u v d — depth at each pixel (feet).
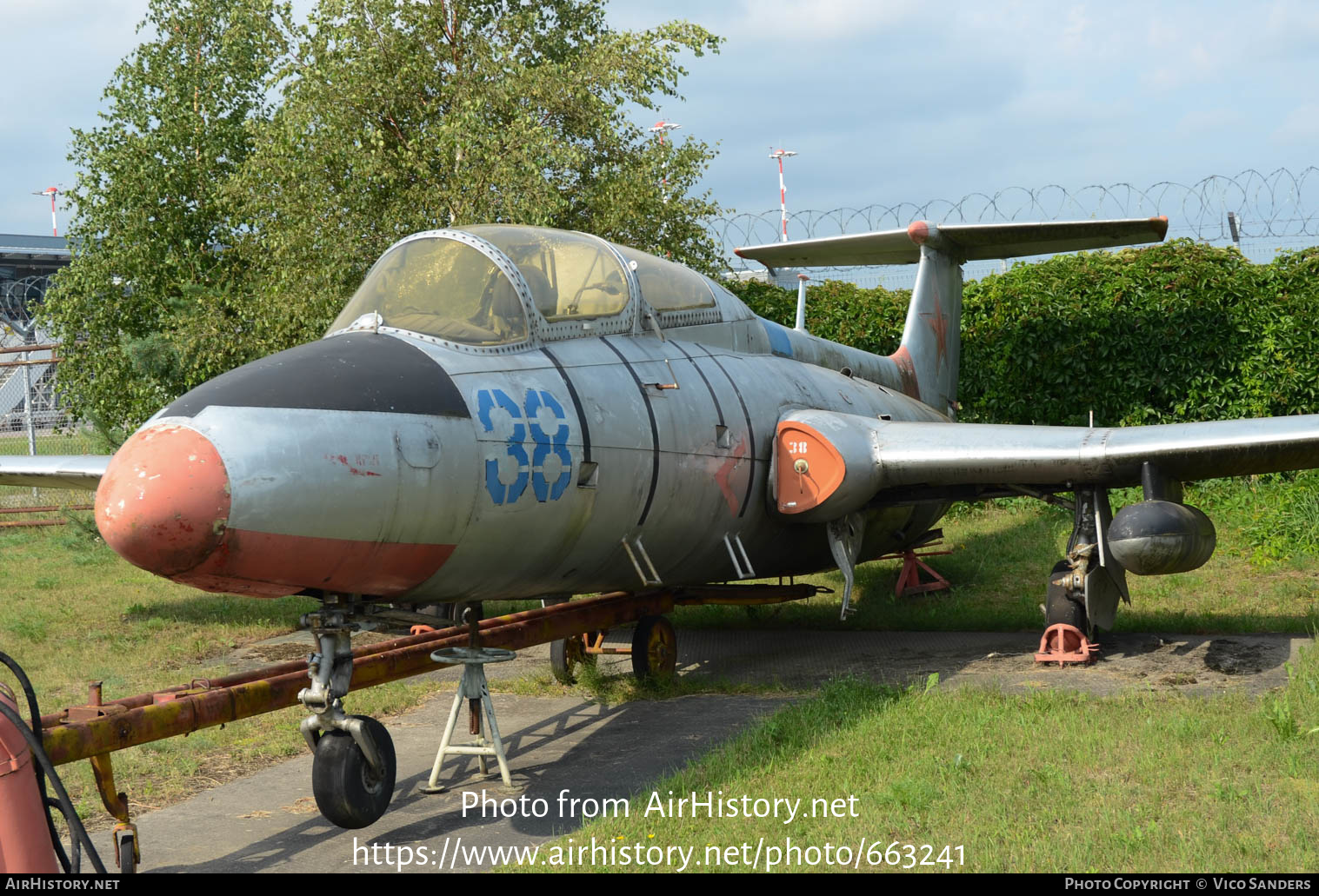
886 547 36.68
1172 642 29.66
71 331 50.37
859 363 37.09
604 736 23.16
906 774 17.44
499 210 42.63
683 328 26.55
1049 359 52.60
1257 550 40.24
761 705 25.00
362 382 17.17
